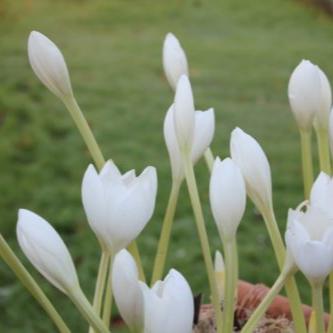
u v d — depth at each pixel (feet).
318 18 18.20
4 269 5.98
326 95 2.28
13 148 8.75
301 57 14.35
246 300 2.82
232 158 2.06
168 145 2.20
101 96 11.11
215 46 15.28
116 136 9.32
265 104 11.16
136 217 1.86
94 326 1.87
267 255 6.34
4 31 15.51
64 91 2.18
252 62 13.84
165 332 1.75
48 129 9.45
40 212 7.17
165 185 7.74
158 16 17.89
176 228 6.77
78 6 18.07
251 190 2.05
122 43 15.17
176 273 1.77
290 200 7.48
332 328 2.11
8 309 5.63
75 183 7.88
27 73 11.84
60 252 1.86
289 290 2.06
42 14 17.19
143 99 11.02
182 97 2.05
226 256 1.96
